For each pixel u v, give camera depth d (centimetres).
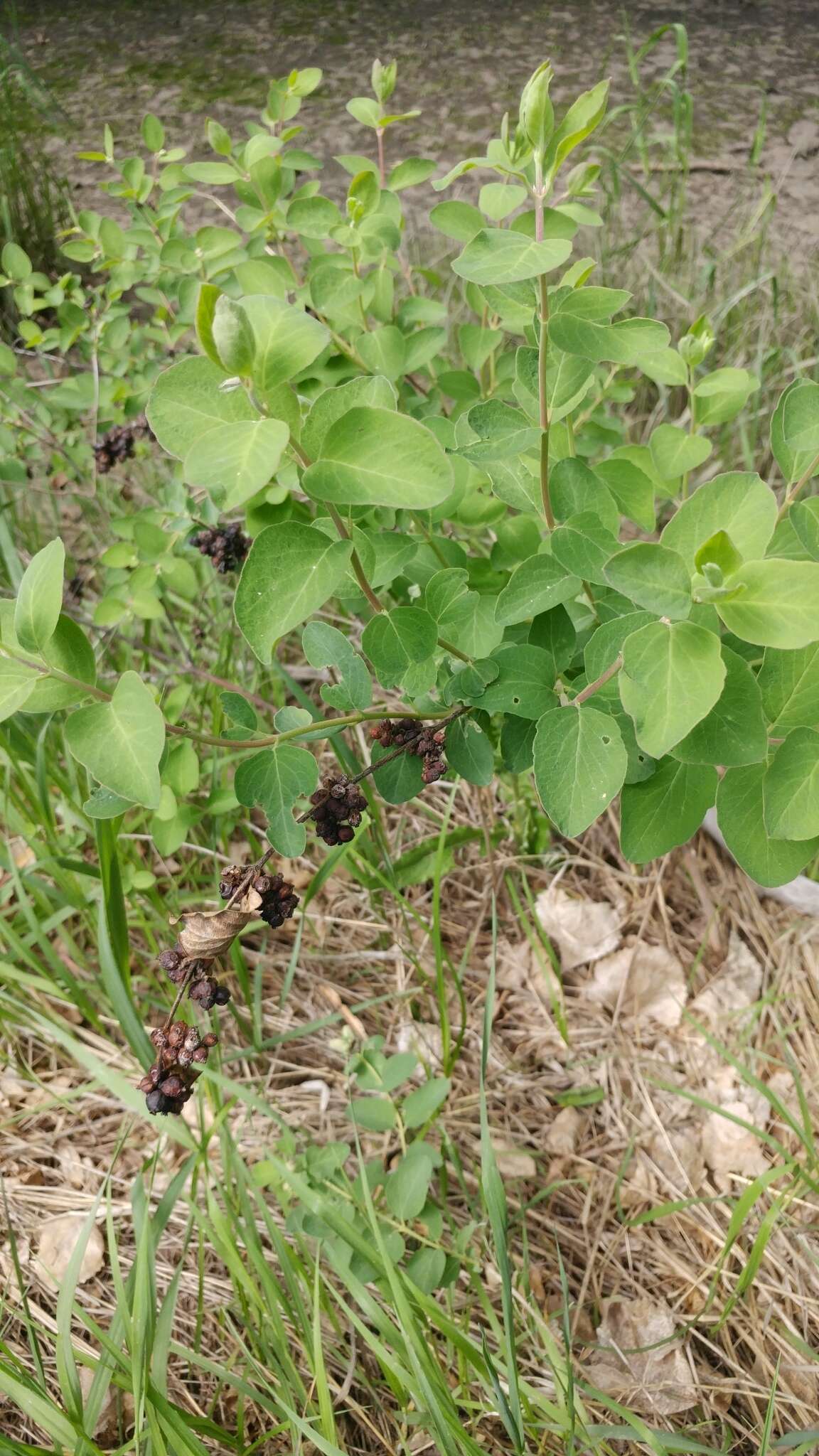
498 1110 49
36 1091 49
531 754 37
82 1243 38
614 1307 43
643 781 34
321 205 43
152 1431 34
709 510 28
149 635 60
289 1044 51
